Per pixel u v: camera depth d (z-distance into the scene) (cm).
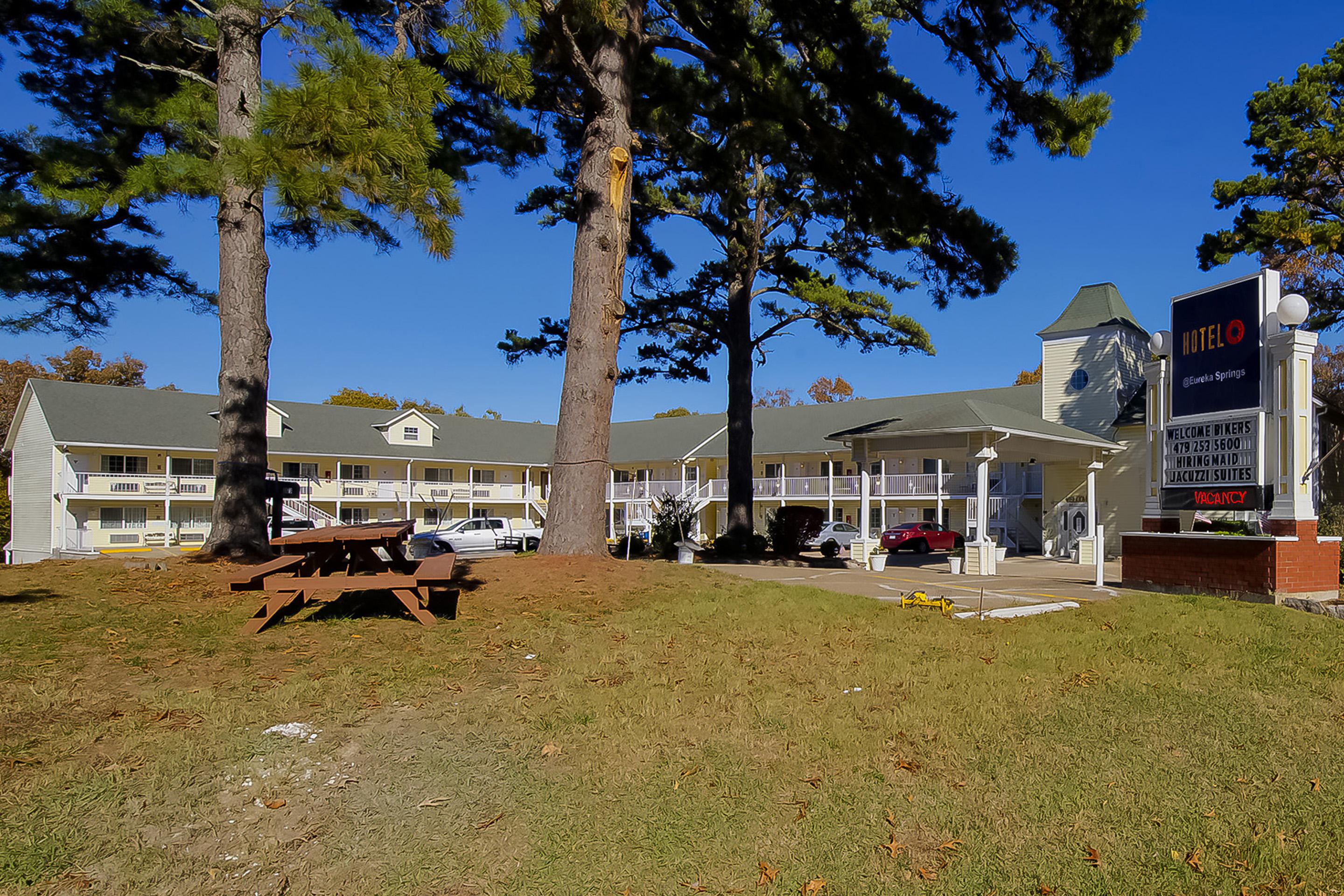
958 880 384
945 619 928
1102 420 2758
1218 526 1369
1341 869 388
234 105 1148
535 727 527
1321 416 2311
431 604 840
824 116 1507
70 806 401
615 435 4831
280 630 709
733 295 2267
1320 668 710
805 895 373
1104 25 1300
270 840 398
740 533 2241
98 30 1316
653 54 1734
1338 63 2338
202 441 3525
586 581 1002
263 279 1212
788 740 526
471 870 386
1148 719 577
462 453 4409
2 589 845
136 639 656
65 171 1281
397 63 796
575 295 1222
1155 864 395
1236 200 2530
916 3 1436
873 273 2234
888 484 3347
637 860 398
